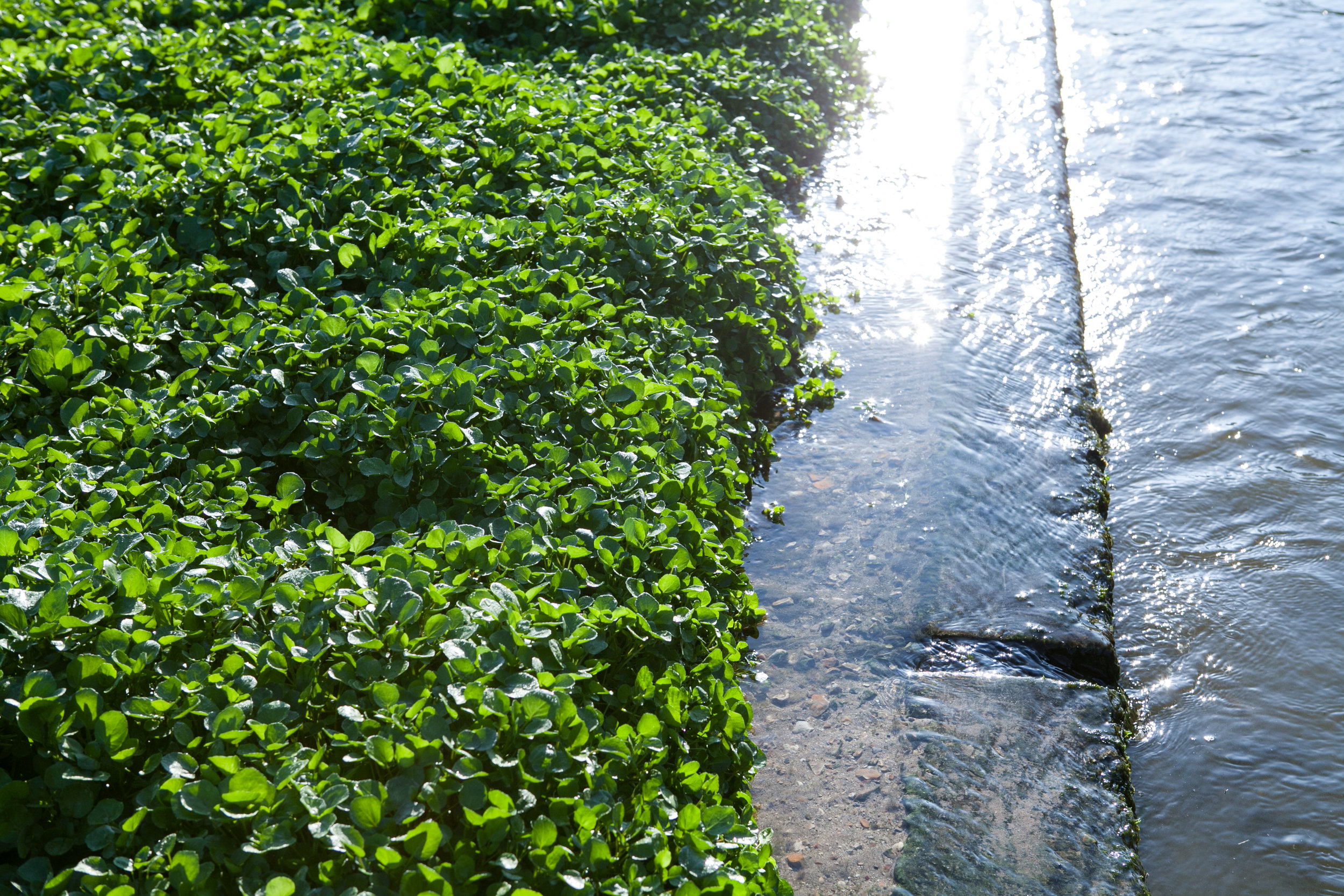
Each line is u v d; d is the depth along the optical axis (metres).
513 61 7.39
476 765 2.55
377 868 2.40
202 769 2.53
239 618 2.96
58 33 7.45
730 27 8.56
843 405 5.80
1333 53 10.21
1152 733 4.05
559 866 2.48
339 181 5.30
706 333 5.37
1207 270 7.16
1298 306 6.70
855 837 3.43
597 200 5.45
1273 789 3.82
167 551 3.15
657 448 4.23
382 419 3.85
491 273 4.99
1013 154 8.64
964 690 4.03
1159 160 8.66
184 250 4.98
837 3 10.97
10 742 2.66
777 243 6.25
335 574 3.04
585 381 4.33
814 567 4.70
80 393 4.05
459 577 3.11
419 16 7.99
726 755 3.33
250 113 5.98
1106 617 4.50
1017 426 5.61
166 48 6.73
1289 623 4.53
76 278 4.46
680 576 3.70
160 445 3.74
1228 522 5.12
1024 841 3.43
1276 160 8.46
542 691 2.74
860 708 3.96
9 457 3.55
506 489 3.70
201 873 2.35
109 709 2.71
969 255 7.21
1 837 2.47
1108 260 7.40
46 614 2.75
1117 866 3.39
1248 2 11.59
